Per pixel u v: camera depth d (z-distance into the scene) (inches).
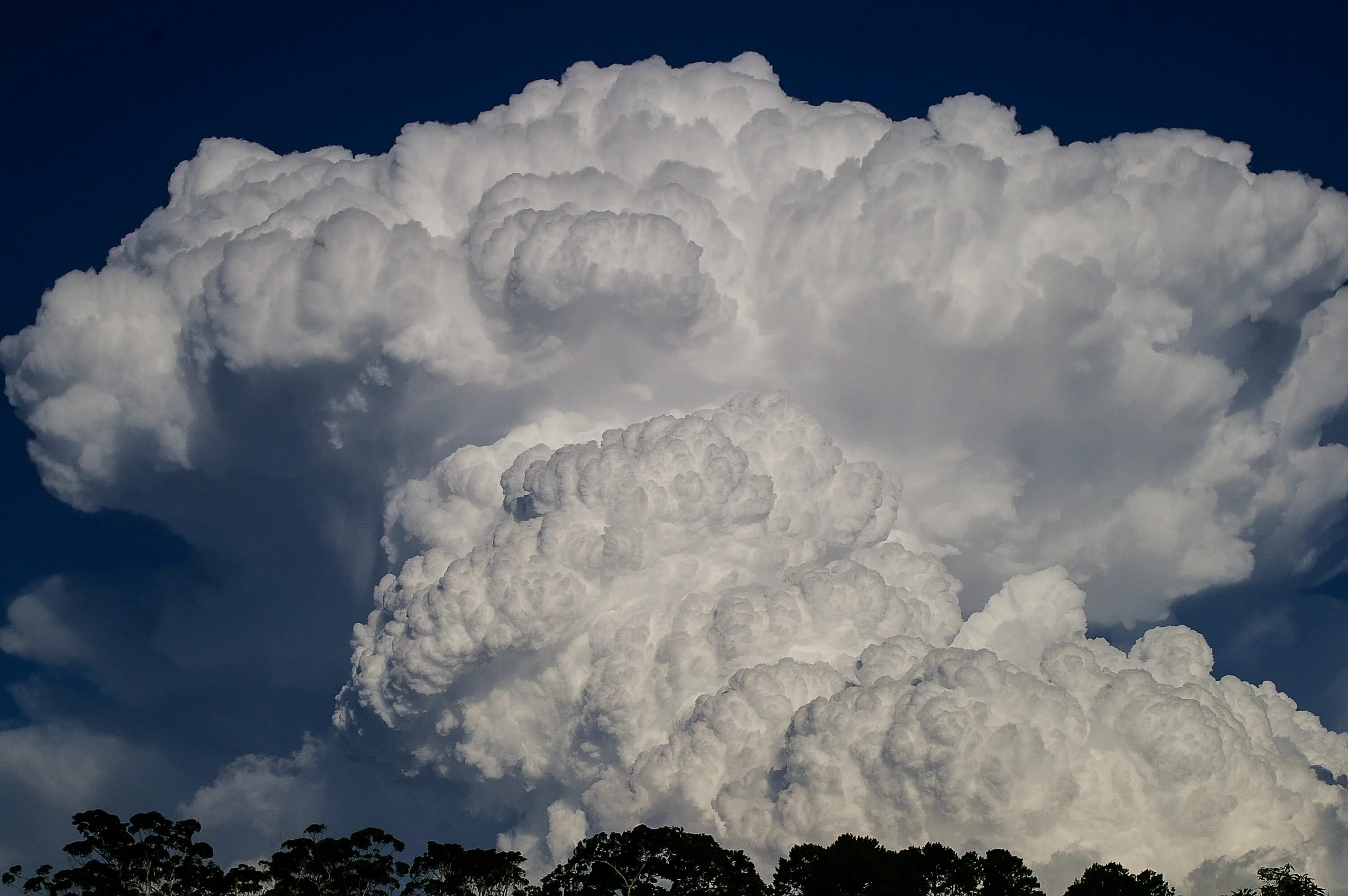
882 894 4188.0
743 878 4446.4
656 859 4434.1
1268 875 5017.2
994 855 4495.6
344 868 4419.3
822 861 4323.3
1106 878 4566.9
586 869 4471.0
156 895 4426.7
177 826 4515.3
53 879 4311.0
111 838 4416.8
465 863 4409.5
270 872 4441.4
